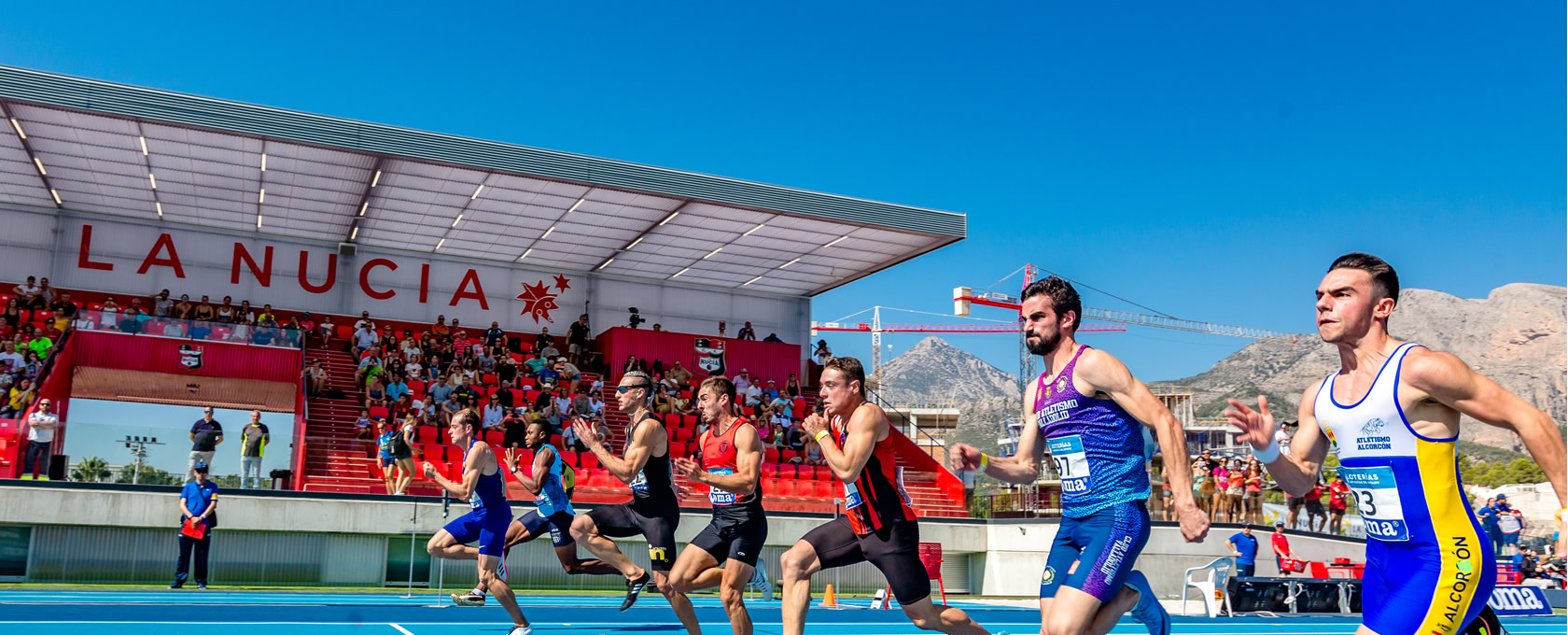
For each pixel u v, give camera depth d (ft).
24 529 51.85
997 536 70.74
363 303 92.43
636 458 24.11
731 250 94.94
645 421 24.75
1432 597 11.47
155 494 54.03
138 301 84.58
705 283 106.83
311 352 85.05
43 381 64.23
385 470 60.03
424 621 31.42
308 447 58.39
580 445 71.05
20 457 51.70
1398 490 11.75
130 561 53.83
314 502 56.75
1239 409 12.96
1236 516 67.56
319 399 77.25
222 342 79.46
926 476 73.36
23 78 59.52
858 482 18.53
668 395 84.64
